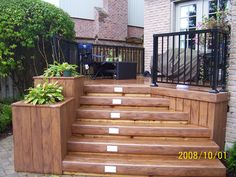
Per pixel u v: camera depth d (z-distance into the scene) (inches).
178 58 163.6
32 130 126.2
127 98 163.3
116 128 143.4
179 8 257.9
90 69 255.4
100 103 165.0
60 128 124.7
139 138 143.2
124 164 122.8
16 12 210.4
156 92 166.7
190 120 149.6
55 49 189.2
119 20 430.9
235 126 147.0
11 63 219.5
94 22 402.9
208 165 121.6
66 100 138.6
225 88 150.7
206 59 158.7
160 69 182.1
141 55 303.9
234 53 145.4
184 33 151.6
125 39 414.3
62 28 237.0
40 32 225.0
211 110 138.5
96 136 145.7
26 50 236.2
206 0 236.2
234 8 145.0
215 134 141.0
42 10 223.8
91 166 124.2
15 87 247.0
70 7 372.2
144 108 161.9
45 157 126.8
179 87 162.4
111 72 247.6
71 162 125.7
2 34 207.8
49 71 157.4
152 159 128.8
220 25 175.9
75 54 241.6
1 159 142.7
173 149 131.1
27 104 125.9
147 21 283.4
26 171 128.7
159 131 141.2
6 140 174.2
